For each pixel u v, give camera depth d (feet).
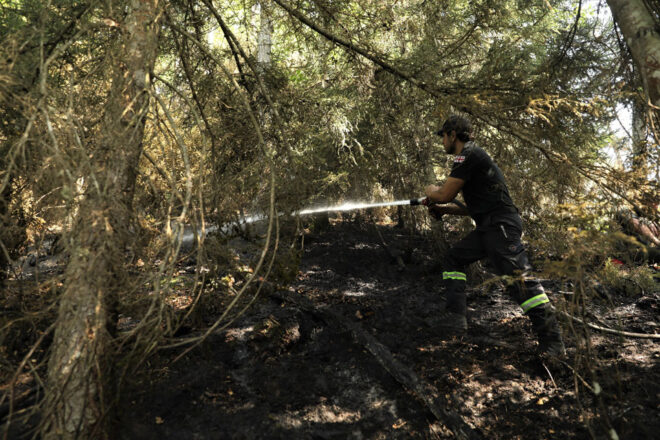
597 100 7.86
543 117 7.70
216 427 6.46
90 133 6.55
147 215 7.27
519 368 8.48
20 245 7.51
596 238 5.68
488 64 9.12
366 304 11.71
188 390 7.22
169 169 9.28
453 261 10.05
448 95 9.27
